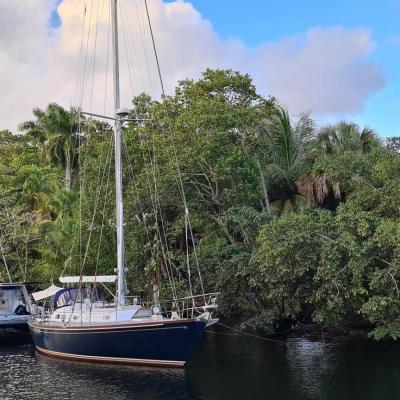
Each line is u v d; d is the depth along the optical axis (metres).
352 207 20.50
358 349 20.55
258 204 30.88
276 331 24.72
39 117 48.84
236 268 23.58
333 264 19.08
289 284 21.22
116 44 21.58
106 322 19.55
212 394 15.25
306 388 15.50
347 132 33.94
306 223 20.45
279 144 33.22
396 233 18.17
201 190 29.28
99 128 38.47
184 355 17.88
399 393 14.74
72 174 48.31
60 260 32.94
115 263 27.55
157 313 19.42
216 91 31.59
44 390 16.38
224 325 27.30
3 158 51.19
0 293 30.52
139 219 27.27
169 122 25.89
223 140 27.84
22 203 39.44
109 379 17.20
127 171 28.20
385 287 18.86
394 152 25.25
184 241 29.36
